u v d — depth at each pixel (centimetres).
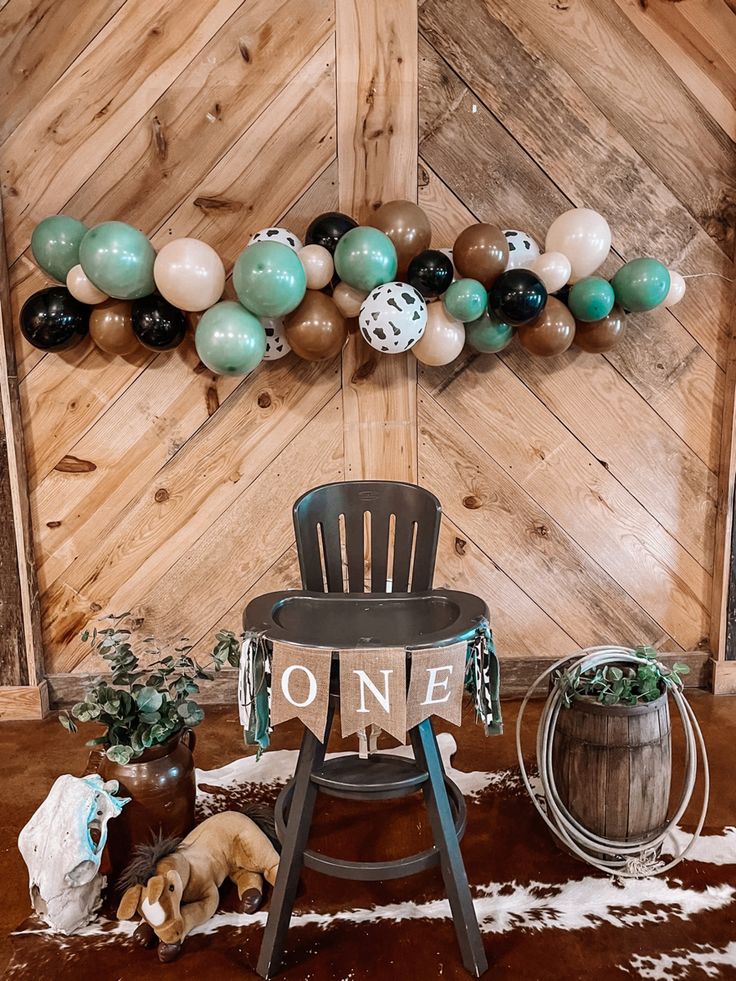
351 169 236
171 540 254
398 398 249
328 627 148
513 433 254
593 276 229
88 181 233
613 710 172
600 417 255
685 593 268
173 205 235
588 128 238
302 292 208
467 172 238
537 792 209
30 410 244
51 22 223
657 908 167
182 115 230
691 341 253
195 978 150
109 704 167
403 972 151
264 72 229
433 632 145
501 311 211
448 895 151
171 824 173
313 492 180
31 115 229
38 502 249
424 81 232
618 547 263
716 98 238
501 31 231
